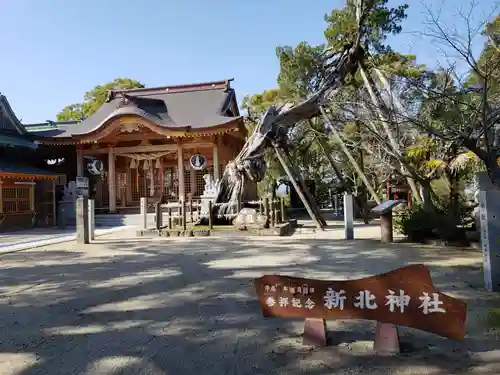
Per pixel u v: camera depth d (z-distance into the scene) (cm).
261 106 2503
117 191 2928
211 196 1741
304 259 902
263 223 1453
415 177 1168
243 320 498
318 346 409
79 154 2577
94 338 448
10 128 2419
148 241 1341
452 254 913
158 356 397
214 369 368
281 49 1656
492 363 363
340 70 1467
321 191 2795
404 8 1348
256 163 1661
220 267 836
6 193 1992
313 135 2023
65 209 2250
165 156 2945
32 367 379
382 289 377
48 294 647
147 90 3027
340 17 1457
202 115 2664
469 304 529
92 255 1055
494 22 762
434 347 400
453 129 761
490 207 594
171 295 622
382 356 381
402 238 1203
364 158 2020
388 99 1130
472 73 772
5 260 997
